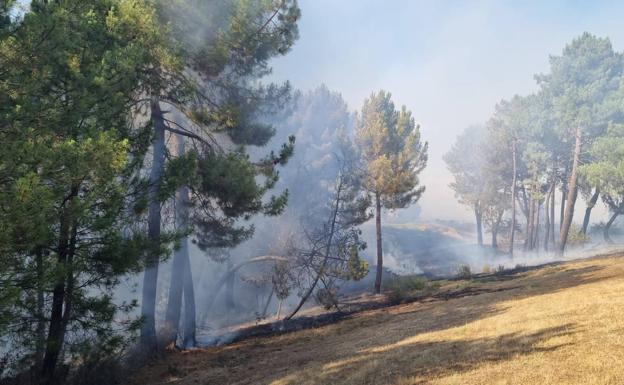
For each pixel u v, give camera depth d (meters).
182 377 13.44
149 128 12.54
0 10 9.16
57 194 8.91
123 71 10.63
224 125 16.61
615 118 32.62
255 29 16.56
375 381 8.45
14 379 10.50
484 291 21.30
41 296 10.41
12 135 8.62
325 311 24.22
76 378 11.64
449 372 7.91
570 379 6.41
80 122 10.34
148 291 15.89
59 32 9.36
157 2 14.81
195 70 16.22
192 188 16.06
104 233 10.37
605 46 34.91
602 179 31.06
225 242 17.91
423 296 23.89
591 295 12.59
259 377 11.77
